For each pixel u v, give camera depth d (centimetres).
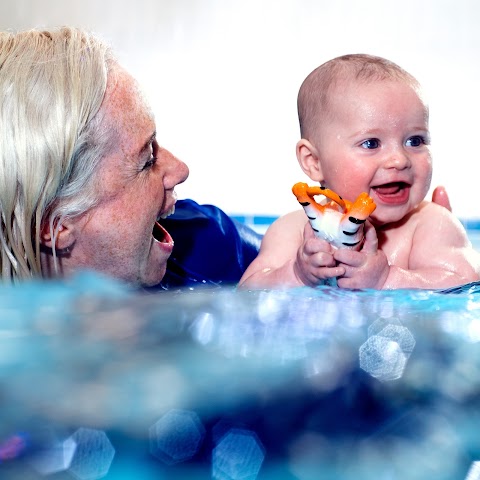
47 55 126
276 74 608
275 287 148
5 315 86
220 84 611
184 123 607
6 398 55
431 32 586
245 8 606
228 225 192
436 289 147
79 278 131
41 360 65
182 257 171
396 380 62
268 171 580
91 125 125
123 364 64
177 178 144
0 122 120
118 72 134
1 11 606
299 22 605
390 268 149
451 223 169
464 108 579
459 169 551
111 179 129
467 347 73
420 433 53
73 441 49
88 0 609
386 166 159
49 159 121
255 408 55
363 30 597
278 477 46
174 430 51
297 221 178
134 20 611
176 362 65
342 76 168
